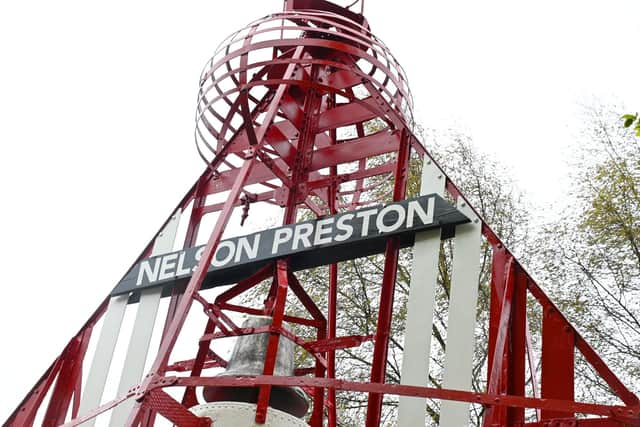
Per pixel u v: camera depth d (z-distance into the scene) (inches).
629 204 766.5
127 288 525.3
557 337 423.2
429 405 707.4
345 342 466.6
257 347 457.1
